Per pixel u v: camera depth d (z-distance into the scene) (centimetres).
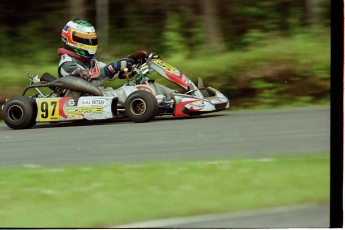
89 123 2619
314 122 2302
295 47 3466
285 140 1986
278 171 1570
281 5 4222
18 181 1633
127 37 4278
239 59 3344
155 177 1583
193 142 2019
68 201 1436
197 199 1399
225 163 1681
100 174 1647
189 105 2483
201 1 4212
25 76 3534
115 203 1398
